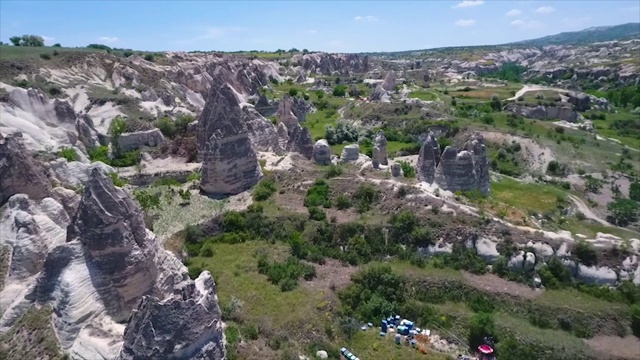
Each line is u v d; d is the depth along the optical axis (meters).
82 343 30.17
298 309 45.22
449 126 110.38
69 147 75.38
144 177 71.81
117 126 84.56
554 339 43.88
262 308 45.25
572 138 110.25
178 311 28.83
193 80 154.38
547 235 54.12
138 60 153.00
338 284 49.66
